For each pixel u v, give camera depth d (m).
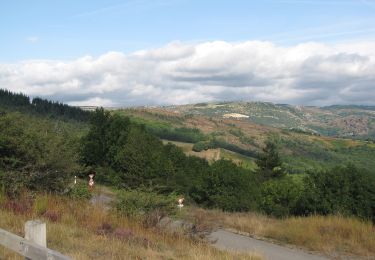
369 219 17.97
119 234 11.17
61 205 13.41
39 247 4.57
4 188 13.79
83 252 8.48
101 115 37.44
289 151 127.06
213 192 26.27
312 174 21.38
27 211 11.97
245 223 18.50
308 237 15.50
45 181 15.40
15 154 14.74
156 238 11.98
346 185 19.31
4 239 5.18
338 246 14.87
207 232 14.22
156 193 14.88
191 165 39.16
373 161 117.12
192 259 9.86
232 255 11.12
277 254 13.68
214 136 140.88
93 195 18.31
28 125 15.75
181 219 15.00
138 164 30.28
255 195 25.28
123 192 14.70
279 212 22.61
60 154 15.55
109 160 34.81
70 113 113.44
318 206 19.67
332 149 142.38
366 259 13.59
